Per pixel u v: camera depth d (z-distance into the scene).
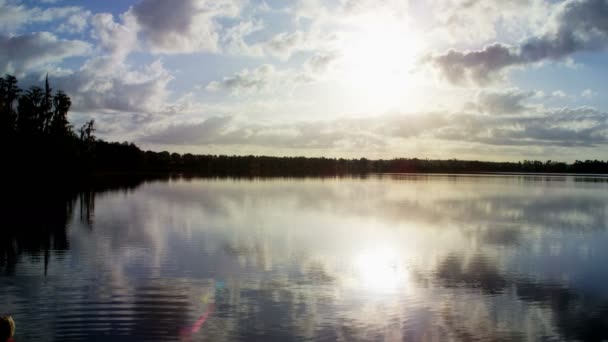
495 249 30.05
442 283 21.66
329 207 57.03
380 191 92.50
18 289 19.77
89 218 42.84
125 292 19.53
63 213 46.19
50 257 25.81
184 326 16.02
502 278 22.61
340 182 138.00
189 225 39.12
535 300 19.27
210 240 31.94
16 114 80.19
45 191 73.75
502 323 16.70
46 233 33.97
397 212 52.22
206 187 98.81
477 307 18.33
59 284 20.55
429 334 15.66
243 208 54.47
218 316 16.92
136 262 24.84
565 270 24.36
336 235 34.78
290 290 20.17
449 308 18.17
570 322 16.89
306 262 25.50
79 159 107.19
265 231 36.34
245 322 16.39
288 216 46.91
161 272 22.81
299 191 88.75
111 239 31.72
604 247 31.12
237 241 31.64
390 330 15.94
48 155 85.94
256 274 22.75
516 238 34.72
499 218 47.72
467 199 73.50
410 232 36.81
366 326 16.22
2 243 29.91
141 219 42.56
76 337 15.00
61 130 93.69
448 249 29.83
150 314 17.02
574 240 34.06
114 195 70.75
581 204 66.12
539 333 15.90
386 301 18.89
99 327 15.79
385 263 25.48
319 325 16.23
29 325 15.88
